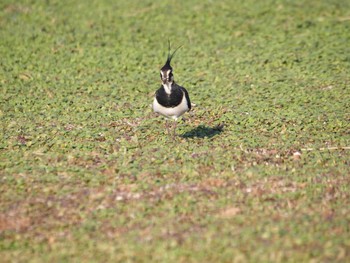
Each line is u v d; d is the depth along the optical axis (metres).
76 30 23.84
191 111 16.98
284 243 10.28
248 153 14.05
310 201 11.73
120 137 15.27
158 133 15.47
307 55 21.20
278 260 9.84
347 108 16.97
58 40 22.86
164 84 13.78
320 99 17.69
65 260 10.10
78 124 16.22
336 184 12.45
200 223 11.03
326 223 10.89
